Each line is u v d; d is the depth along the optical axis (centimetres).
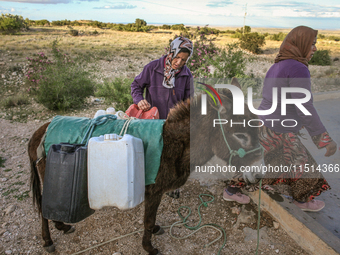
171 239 271
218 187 359
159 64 308
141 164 195
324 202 321
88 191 185
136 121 226
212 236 275
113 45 2750
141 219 298
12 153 459
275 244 260
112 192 181
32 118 647
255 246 259
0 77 995
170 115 216
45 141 218
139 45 2881
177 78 315
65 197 187
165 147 210
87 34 4403
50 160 188
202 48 724
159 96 317
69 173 185
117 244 262
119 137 193
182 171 218
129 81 774
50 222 293
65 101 709
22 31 4138
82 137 212
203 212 311
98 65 1413
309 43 221
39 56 912
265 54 2797
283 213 274
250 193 330
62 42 2645
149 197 220
